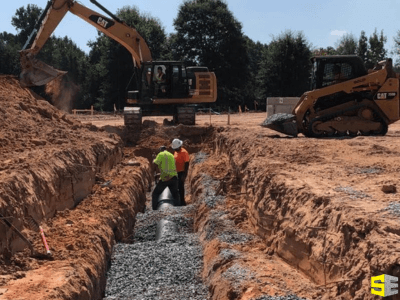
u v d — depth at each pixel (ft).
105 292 29.48
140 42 83.30
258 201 34.55
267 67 196.03
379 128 58.29
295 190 29.43
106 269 31.83
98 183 46.93
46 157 36.68
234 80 198.39
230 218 37.55
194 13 199.72
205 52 197.77
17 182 28.66
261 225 32.81
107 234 34.94
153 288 29.91
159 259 34.06
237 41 199.93
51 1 71.82
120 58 191.21
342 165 37.09
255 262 27.35
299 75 192.95
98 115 123.85
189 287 29.84
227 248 31.04
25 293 21.53
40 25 73.00
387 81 57.41
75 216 35.35
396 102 57.82
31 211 29.12
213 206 41.81
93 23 79.92
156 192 52.49
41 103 62.69
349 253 21.08
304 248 25.31
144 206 55.21
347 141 51.06
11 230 25.39
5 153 37.70
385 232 20.01
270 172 34.99
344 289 20.12
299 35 193.98
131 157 71.31
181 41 202.08
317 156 41.01
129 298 28.71
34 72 67.26
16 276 23.53
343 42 229.04
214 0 205.77
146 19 210.59
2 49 199.93
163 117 115.65
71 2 76.23
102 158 51.78
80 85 206.49
